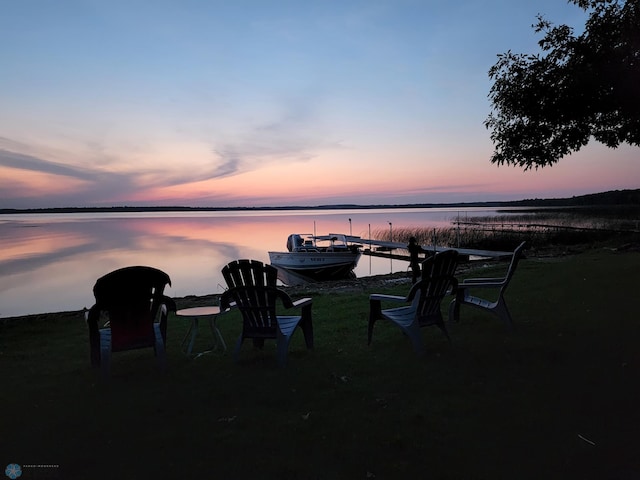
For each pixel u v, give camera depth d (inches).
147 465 110.3
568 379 153.9
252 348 219.0
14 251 1396.4
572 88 282.8
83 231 2637.8
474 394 146.0
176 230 2780.5
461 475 100.6
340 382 163.0
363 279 638.5
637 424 120.3
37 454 117.1
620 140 343.0
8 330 320.2
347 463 107.7
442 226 2309.3
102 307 176.1
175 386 166.7
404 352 197.5
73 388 168.6
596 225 1679.4
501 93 316.5
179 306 421.7
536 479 98.0
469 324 242.2
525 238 1470.2
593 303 271.9
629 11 276.7
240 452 115.0
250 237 2113.7
